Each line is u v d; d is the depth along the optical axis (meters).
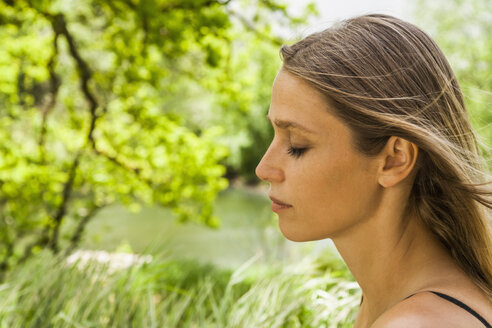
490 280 0.78
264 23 5.18
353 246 0.82
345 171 0.75
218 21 4.42
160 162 5.96
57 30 5.25
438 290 0.70
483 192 0.78
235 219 17.81
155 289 2.84
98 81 5.75
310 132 0.75
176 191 5.88
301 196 0.77
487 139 0.99
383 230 0.80
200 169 5.87
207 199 5.96
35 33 5.98
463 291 0.71
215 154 6.07
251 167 29.55
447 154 0.75
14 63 5.96
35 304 2.54
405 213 0.80
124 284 2.59
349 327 2.10
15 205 5.60
